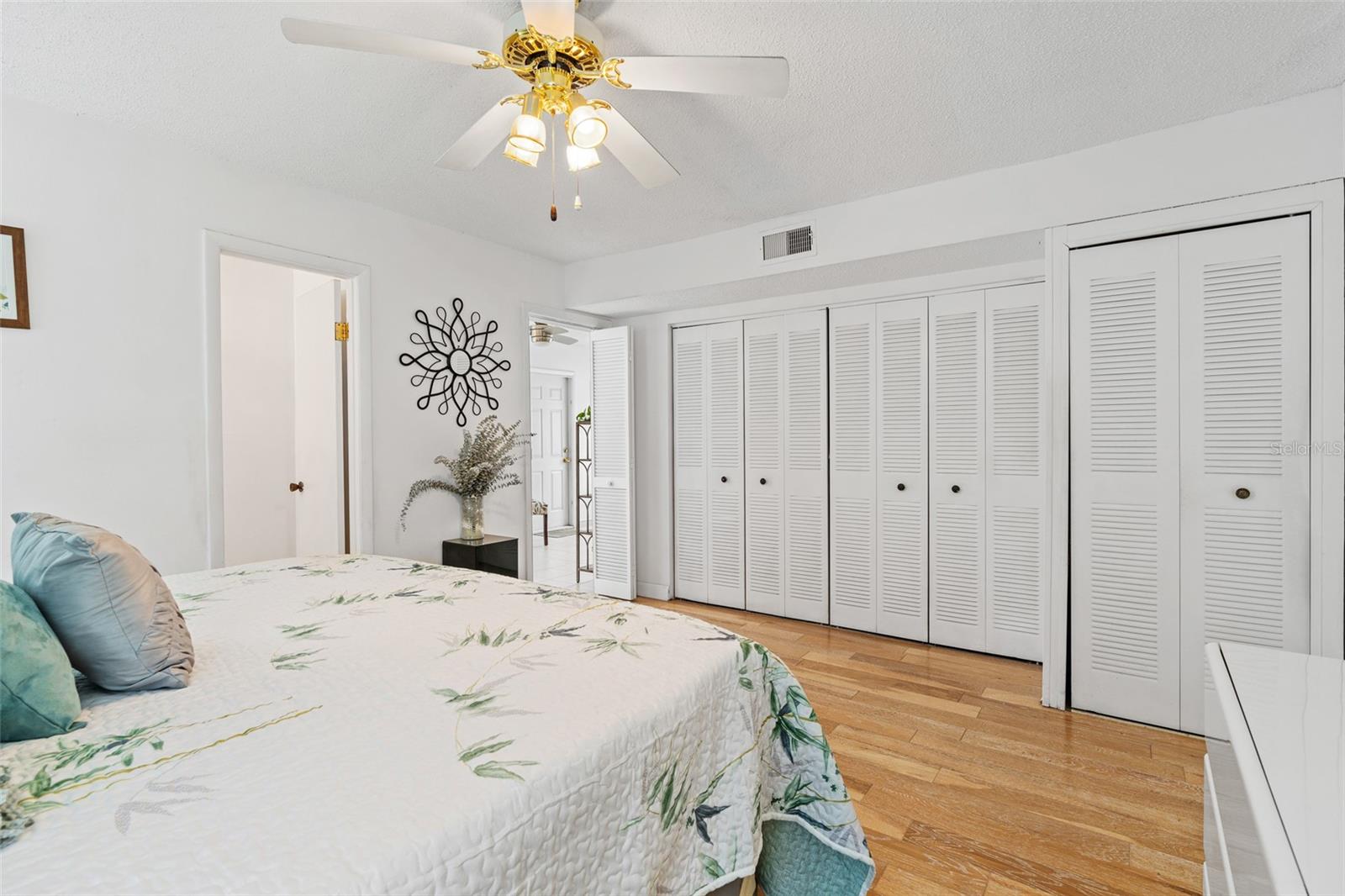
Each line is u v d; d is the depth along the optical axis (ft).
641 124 7.61
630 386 14.48
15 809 2.25
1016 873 5.32
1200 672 7.75
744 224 11.27
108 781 2.48
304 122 7.47
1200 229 7.68
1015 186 8.75
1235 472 7.53
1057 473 8.57
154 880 1.93
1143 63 6.39
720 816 3.86
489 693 3.44
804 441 12.84
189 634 4.06
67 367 7.05
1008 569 10.62
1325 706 3.28
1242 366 7.46
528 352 13.01
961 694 9.12
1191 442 7.77
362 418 9.97
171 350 7.84
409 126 7.59
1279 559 7.28
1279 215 7.20
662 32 5.88
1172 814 6.13
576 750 2.90
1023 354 10.42
